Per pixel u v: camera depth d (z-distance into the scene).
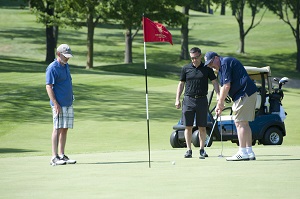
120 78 69.44
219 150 23.75
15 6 173.50
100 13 83.88
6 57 102.25
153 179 14.43
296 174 14.86
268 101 32.84
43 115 45.66
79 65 102.06
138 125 41.59
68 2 84.81
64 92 19.28
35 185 13.85
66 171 16.61
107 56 116.12
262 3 124.06
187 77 20.73
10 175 15.88
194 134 30.31
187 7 116.62
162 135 37.59
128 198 11.70
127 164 18.20
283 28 157.50
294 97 64.25
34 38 126.25
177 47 132.75
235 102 18.98
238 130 18.98
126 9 85.56
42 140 35.12
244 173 15.22
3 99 52.09
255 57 125.81
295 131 40.53
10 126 40.62
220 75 19.12
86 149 30.06
